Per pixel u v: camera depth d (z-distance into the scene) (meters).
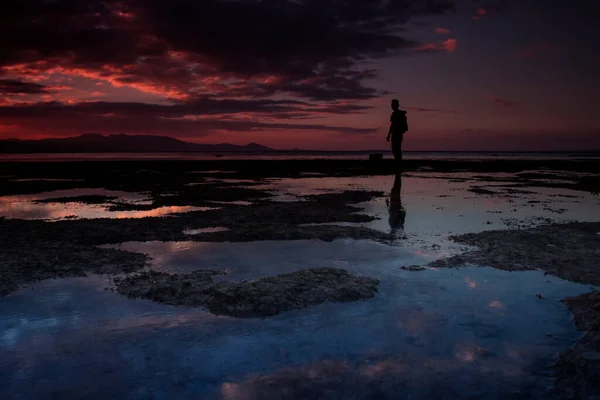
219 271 6.54
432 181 23.27
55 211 12.52
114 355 3.97
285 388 3.44
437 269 6.62
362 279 5.94
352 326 4.58
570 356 3.86
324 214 11.60
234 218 10.95
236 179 24.70
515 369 3.72
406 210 12.45
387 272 6.49
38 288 5.84
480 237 8.74
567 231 9.30
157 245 8.27
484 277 6.23
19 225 10.11
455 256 7.34
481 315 4.86
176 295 5.48
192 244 8.34
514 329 4.50
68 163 45.41
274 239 8.68
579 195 16.44
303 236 8.88
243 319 4.80
